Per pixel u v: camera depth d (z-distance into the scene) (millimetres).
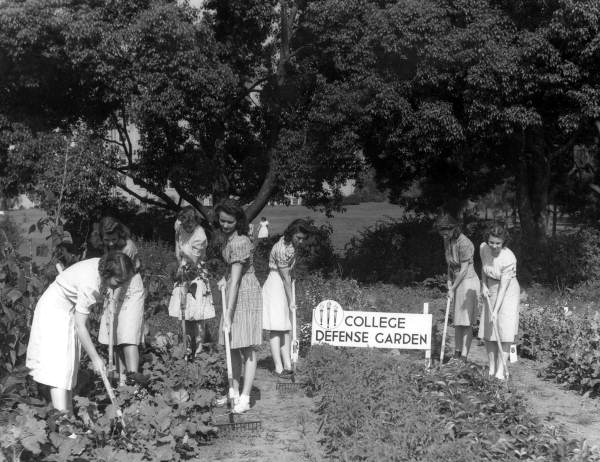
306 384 7457
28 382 5680
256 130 20797
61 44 16969
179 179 19438
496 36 15109
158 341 7227
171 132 19328
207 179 19438
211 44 17969
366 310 10961
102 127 20625
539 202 19375
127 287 6492
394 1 16000
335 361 7277
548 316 10008
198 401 5949
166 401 5852
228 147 20984
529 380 8273
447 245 8500
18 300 6117
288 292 7785
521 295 10891
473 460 5027
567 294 14891
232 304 6281
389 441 5363
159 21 16484
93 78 17578
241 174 21031
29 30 16078
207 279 7812
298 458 5508
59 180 16578
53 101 19062
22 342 6070
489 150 18766
